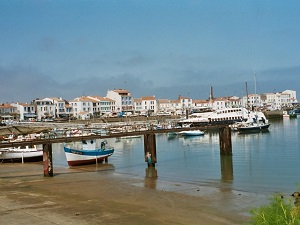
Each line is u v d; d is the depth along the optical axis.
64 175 40.59
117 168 46.53
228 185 33.31
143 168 45.97
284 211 10.90
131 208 23.75
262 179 36.19
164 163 50.19
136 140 96.38
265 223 10.94
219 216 22.39
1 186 33.00
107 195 28.66
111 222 20.12
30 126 105.69
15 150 54.78
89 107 170.62
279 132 93.06
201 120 107.81
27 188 31.80
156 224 20.12
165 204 25.50
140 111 186.88
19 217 20.75
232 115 110.06
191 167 45.75
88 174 41.38
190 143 79.94
